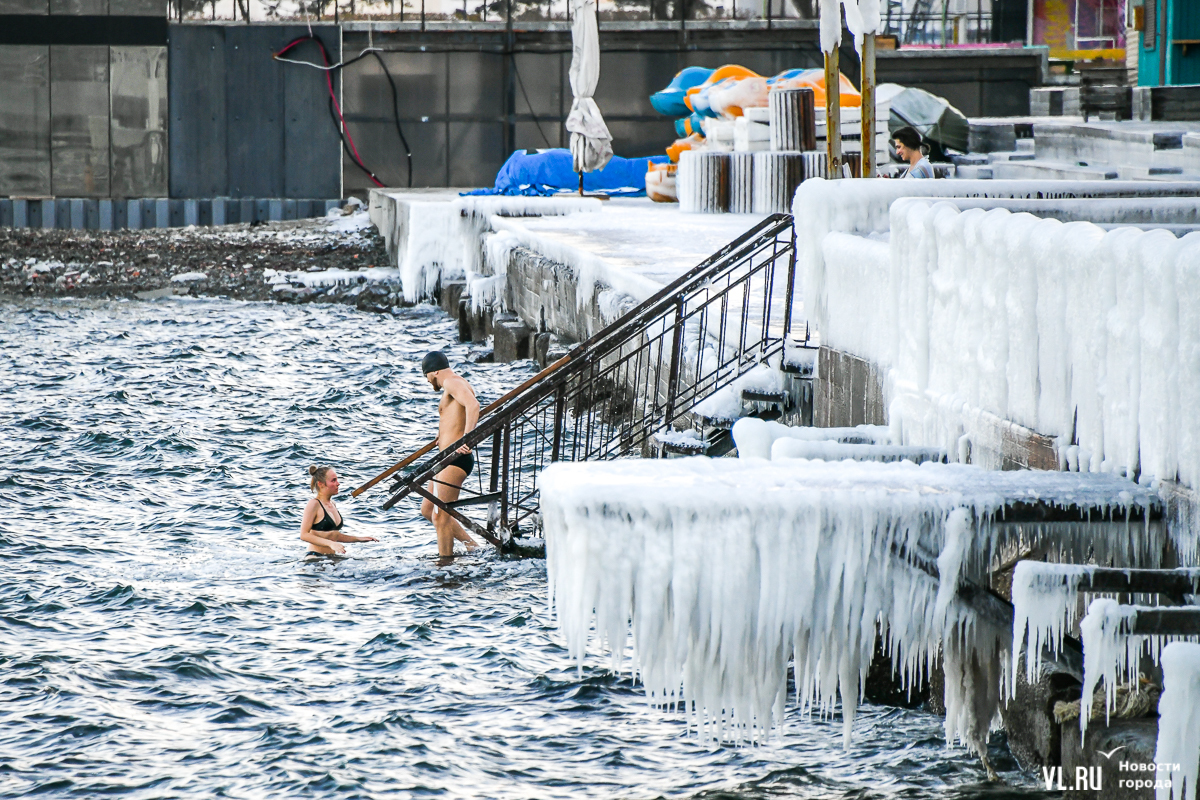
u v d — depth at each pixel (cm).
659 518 1642
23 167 10906
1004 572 1883
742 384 3019
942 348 2150
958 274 2091
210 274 9106
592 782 1936
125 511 3531
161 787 1931
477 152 10950
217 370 5853
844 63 10325
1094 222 2364
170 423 4666
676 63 10612
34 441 4319
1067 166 6072
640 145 10681
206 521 3450
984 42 10862
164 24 10806
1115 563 1644
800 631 1686
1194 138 5222
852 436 2295
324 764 2002
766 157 6950
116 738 2103
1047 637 1589
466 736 2116
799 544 1661
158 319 7688
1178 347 1554
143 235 10406
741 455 2278
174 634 2589
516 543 3158
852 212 2664
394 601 2814
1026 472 1769
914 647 1709
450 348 6656
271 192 10969
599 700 2262
